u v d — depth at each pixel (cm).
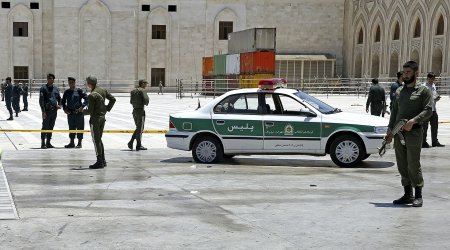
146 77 6819
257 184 1118
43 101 1733
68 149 1728
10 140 1959
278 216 843
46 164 1391
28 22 6631
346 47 7025
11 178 1168
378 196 1002
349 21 6938
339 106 3831
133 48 6644
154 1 6769
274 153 1388
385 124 1358
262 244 698
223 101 1426
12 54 6638
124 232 748
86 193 1008
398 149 929
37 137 2052
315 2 7025
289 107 1395
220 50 6900
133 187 1074
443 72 5231
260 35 5003
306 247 685
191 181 1148
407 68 899
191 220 814
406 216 848
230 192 1031
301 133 1368
